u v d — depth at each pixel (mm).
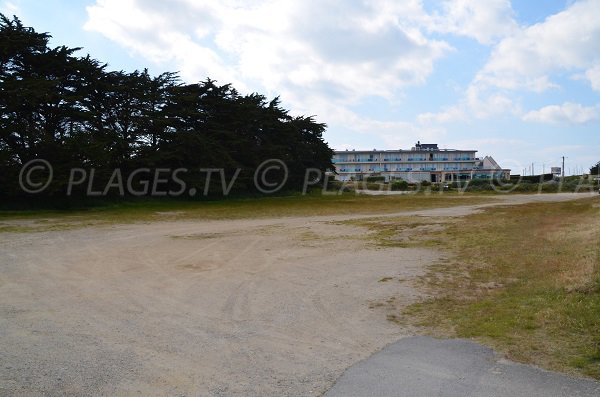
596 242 10422
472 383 3920
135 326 5742
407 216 21672
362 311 6406
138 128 31219
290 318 6109
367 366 4367
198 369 4344
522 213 21672
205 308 6637
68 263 10234
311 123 49000
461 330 5367
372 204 31016
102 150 25438
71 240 13930
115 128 30328
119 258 10953
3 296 7242
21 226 17172
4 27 24484
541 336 4984
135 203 28438
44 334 5375
